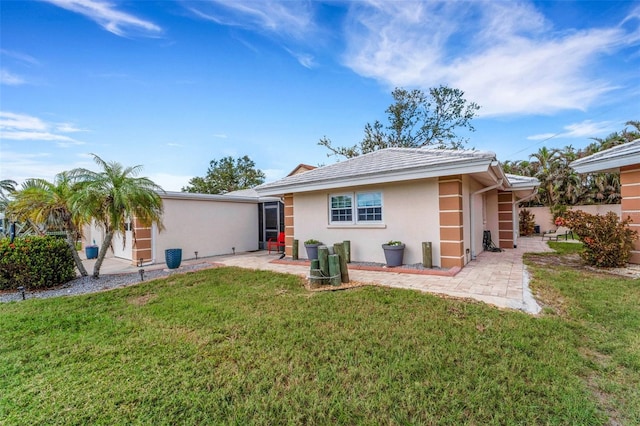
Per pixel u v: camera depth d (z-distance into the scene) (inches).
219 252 524.4
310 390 108.0
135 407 102.1
